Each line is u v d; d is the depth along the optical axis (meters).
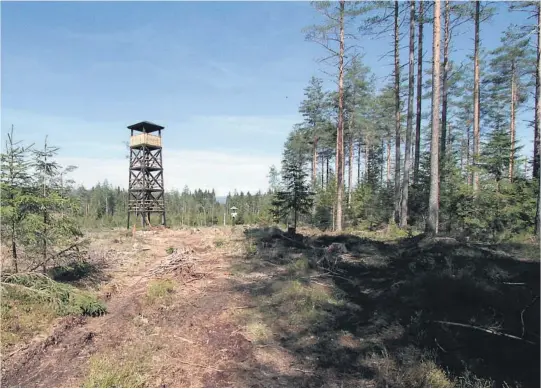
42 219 8.17
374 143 34.81
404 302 6.97
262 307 7.59
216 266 11.73
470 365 4.81
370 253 11.48
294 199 19.84
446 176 17.47
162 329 6.58
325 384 4.73
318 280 9.19
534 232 11.95
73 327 6.70
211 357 5.55
